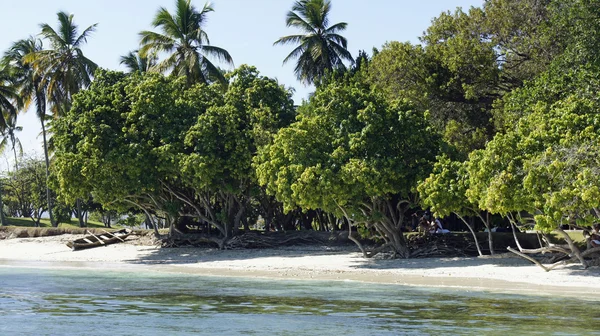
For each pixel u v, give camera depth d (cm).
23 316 2084
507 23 3931
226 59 5488
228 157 4122
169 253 4366
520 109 3366
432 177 3145
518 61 4041
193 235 4597
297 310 2150
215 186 4203
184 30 5450
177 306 2261
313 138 3456
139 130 4197
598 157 2448
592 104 2853
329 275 3142
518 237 3616
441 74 4066
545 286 2578
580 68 3203
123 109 4306
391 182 3341
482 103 4141
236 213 4728
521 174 2644
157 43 5431
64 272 3522
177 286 2819
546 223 2477
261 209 5153
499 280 2778
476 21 4100
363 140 3338
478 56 3878
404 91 4019
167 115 4225
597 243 2805
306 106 4234
